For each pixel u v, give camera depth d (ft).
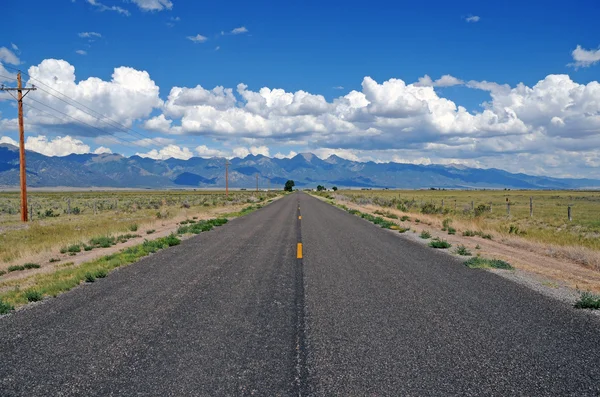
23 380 12.89
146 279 28.12
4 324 18.58
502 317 19.56
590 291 25.16
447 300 22.72
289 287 25.73
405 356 14.82
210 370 13.62
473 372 13.51
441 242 45.78
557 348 15.61
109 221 84.99
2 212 127.75
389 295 23.80
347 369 13.73
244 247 43.93
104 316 19.69
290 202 182.70
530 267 33.55
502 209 145.89
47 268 35.83
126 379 12.95
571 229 76.64
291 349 15.51
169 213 101.50
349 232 59.57
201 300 22.61
